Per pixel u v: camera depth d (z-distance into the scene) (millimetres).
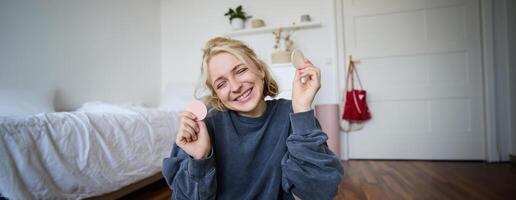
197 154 531
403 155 2621
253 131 629
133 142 1465
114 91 2623
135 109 1750
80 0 2303
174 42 3285
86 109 1890
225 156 601
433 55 2576
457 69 2537
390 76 2652
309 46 2818
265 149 626
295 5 2881
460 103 2533
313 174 539
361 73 2711
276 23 2922
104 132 1301
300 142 557
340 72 2742
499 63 2482
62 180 1070
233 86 588
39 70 1956
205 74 631
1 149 908
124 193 1450
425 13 2588
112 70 2611
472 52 2506
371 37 2697
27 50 1884
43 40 1990
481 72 2496
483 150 2488
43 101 1800
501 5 2475
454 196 1468
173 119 1902
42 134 1041
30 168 972
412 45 2607
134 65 2895
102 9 2521
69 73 2180
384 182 1793
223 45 614
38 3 1965
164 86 3307
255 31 2898
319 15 2816
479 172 2029
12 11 1801
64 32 2152
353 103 2611
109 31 2594
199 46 3193
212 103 655
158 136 1676
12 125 959
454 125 2537
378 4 2674
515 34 2387
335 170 558
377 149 2672
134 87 2883
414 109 2609
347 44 2744
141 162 1498
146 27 3094
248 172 603
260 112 657
